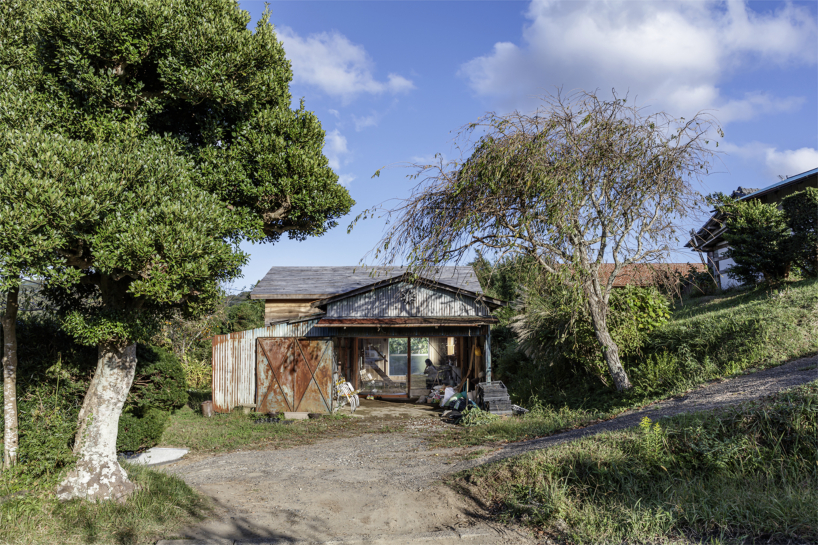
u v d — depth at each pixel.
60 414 7.17
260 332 16.77
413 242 12.30
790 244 17.02
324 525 5.69
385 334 16.84
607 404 12.09
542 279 12.23
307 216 9.99
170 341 21.48
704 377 10.74
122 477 6.93
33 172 5.41
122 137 6.82
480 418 13.12
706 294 22.95
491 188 11.46
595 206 11.59
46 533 5.25
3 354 6.98
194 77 7.42
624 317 13.62
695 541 4.25
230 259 7.02
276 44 9.22
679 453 5.92
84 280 7.07
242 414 15.55
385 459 9.52
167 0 7.38
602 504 5.23
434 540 4.98
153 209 6.22
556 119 11.27
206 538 5.27
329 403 15.65
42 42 7.07
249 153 8.98
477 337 19.03
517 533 5.03
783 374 8.91
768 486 4.86
